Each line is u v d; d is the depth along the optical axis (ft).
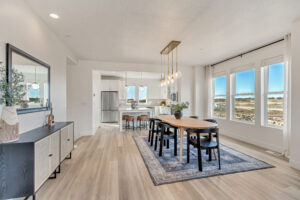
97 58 15.43
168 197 5.87
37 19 7.52
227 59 15.74
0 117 5.12
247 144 12.71
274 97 11.41
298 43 8.06
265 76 12.07
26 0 6.37
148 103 27.61
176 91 20.79
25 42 6.54
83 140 13.99
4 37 5.30
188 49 12.66
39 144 5.41
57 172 7.76
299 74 8.05
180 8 6.94
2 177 4.84
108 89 25.38
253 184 6.76
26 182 4.98
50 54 9.06
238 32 9.48
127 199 5.74
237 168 8.22
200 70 19.10
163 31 9.32
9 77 5.43
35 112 7.34
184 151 11.05
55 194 6.02
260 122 12.18
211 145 8.24
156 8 6.95
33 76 7.08
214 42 11.09
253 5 6.72
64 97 11.43
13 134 5.08
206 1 6.42
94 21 8.14
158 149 11.48
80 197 5.85
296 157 8.19
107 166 8.52
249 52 13.19
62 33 9.59
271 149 11.30
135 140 13.99
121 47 12.20
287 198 5.82
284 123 9.95
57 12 7.28
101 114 25.17
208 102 18.44
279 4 6.61
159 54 14.03
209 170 7.99
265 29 9.07
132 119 19.07
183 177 7.29
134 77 26.99
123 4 6.64
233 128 14.99
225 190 6.32
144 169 8.18
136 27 8.80
